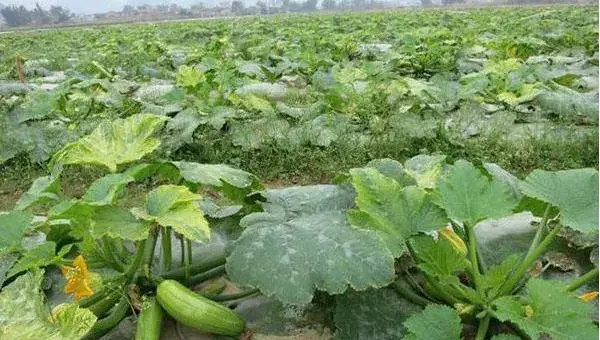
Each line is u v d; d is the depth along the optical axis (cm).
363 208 281
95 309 280
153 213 275
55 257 267
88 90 774
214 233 378
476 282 262
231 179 314
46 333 237
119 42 1766
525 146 571
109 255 297
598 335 222
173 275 312
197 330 294
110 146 328
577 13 2516
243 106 645
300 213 301
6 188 545
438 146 577
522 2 9488
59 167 327
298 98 763
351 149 564
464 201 269
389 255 263
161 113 597
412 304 289
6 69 1256
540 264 325
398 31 1819
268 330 297
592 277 273
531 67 765
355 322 277
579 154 556
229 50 1364
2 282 284
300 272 260
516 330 278
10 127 579
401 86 696
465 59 1023
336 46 1295
